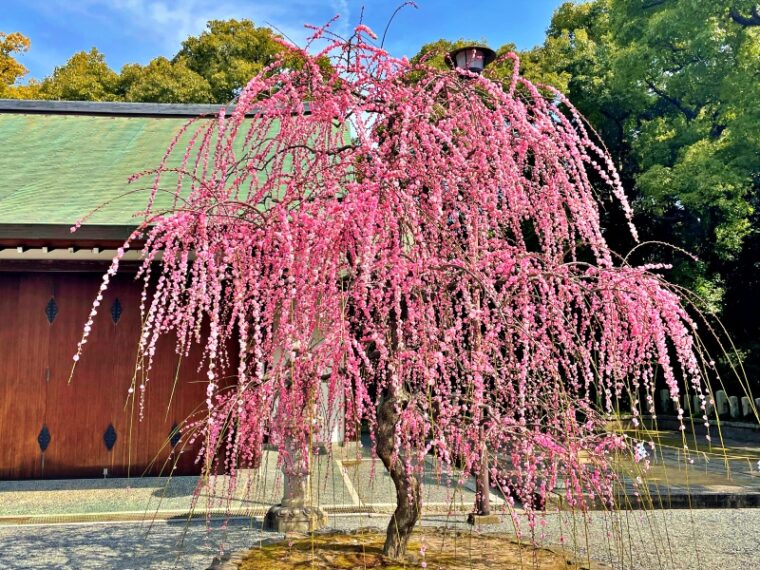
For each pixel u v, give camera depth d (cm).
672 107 1552
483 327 255
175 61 2144
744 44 1202
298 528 419
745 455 840
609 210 1086
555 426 240
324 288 220
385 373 247
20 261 659
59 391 658
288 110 274
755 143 1140
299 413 227
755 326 1293
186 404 661
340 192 249
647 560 356
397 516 248
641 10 1346
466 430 244
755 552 387
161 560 369
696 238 1377
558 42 1736
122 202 639
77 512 494
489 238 269
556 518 455
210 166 424
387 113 246
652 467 730
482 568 232
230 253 215
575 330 245
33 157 840
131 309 671
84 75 2095
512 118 249
